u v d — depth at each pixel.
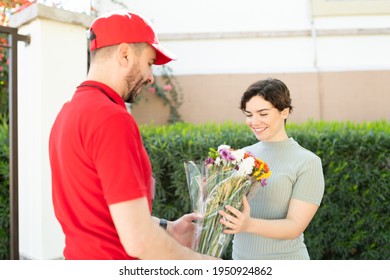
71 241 1.20
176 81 5.15
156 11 5.29
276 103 1.70
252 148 1.91
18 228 2.61
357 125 3.57
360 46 5.17
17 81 2.58
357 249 3.39
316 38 5.21
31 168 2.63
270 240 1.69
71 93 2.69
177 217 3.26
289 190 1.68
